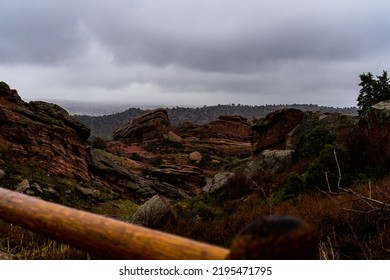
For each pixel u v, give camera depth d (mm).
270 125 29031
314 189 9711
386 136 10320
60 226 924
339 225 4973
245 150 73812
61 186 21656
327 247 4254
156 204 10484
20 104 25562
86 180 25422
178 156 61844
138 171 40312
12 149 22062
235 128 78812
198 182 41062
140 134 72062
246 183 16484
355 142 11289
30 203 1041
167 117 77875
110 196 24609
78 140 27984
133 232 801
